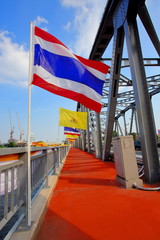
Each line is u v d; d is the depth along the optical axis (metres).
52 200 3.53
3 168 1.69
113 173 6.21
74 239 2.00
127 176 4.23
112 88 7.70
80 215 2.70
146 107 4.96
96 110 3.95
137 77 5.09
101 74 4.22
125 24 5.69
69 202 3.36
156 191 3.83
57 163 7.76
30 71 2.71
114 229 2.20
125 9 5.69
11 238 1.81
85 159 12.28
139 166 7.09
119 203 3.14
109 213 2.71
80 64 3.85
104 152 9.91
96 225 2.33
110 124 8.60
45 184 4.04
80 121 11.24
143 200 3.23
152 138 4.75
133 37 5.44
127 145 4.43
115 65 7.34
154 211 2.70
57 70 3.39
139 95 4.97
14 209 1.91
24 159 2.27
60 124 10.77
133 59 5.18
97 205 3.10
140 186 4.06
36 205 2.76
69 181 5.21
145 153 4.70
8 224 2.43
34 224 2.12
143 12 5.55
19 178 2.16
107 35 9.48
